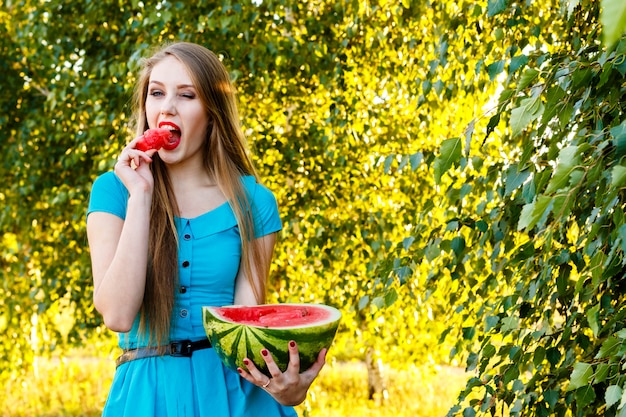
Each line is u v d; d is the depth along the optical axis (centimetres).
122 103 578
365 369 1207
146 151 191
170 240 192
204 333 191
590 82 225
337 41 577
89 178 625
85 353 1340
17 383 937
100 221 193
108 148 582
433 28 518
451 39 402
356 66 591
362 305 329
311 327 172
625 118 222
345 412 929
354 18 550
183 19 549
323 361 178
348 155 596
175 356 188
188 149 198
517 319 259
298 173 599
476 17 342
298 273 640
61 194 597
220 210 200
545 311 278
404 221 565
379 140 599
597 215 216
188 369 188
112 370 1105
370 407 956
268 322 177
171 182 201
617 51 185
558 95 212
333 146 593
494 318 285
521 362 266
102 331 683
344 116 585
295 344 170
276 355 171
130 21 572
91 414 920
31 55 658
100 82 583
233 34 538
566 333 252
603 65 201
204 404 186
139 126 215
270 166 600
